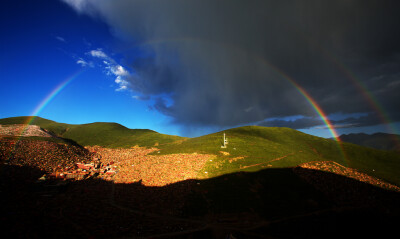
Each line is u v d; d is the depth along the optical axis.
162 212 46.94
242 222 45.50
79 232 34.19
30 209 40.62
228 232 40.69
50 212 40.81
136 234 35.97
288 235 40.97
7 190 47.12
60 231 33.72
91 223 38.12
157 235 36.50
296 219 48.12
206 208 50.16
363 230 44.03
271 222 46.47
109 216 42.28
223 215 47.84
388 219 48.91
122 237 34.31
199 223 43.59
